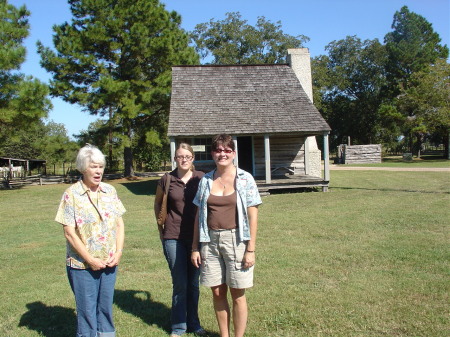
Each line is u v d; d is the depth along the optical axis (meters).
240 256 3.58
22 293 5.42
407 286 5.05
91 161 3.50
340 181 19.53
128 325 4.30
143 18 25.70
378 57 52.00
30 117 19.94
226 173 3.68
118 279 5.82
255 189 3.62
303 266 6.04
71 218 3.48
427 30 48.56
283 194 15.68
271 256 6.63
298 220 9.79
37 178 27.17
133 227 9.93
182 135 15.70
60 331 4.23
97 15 25.39
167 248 4.07
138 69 26.06
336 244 7.29
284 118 16.61
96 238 3.53
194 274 4.14
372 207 11.28
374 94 53.31
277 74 18.78
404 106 39.66
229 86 18.12
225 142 3.61
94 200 3.58
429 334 3.82
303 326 4.09
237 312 3.66
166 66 26.91
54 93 25.17
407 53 46.31
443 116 35.72
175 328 4.03
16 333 4.21
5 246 8.56
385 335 3.84
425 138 49.78
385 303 4.57
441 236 7.58
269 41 48.59
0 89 19.45
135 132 29.12
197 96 17.53
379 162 35.25
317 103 49.75
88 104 25.50
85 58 24.33
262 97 17.67
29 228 10.78
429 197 12.89
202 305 4.81
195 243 3.81
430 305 4.47
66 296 5.27
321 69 49.97
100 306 3.66
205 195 3.65
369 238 7.62
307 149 19.03
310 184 16.08
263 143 18.89
